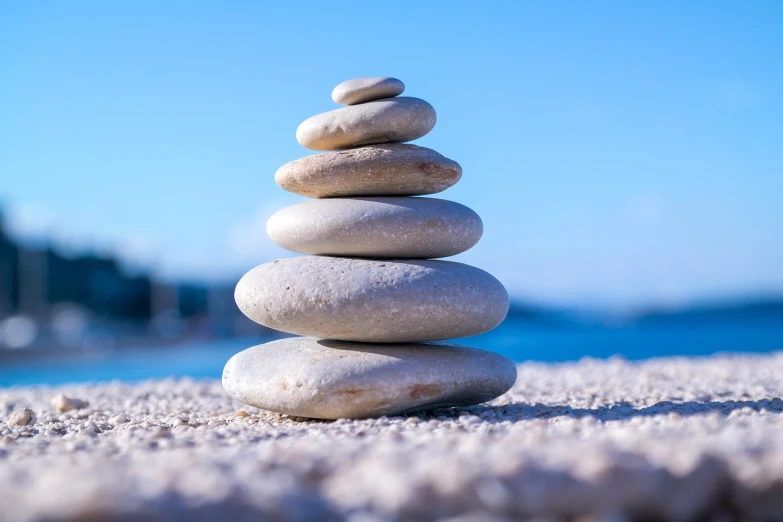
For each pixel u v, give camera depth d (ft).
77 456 1.03
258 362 1.34
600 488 0.80
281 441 1.12
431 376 1.29
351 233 1.32
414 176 1.34
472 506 0.80
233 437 1.16
